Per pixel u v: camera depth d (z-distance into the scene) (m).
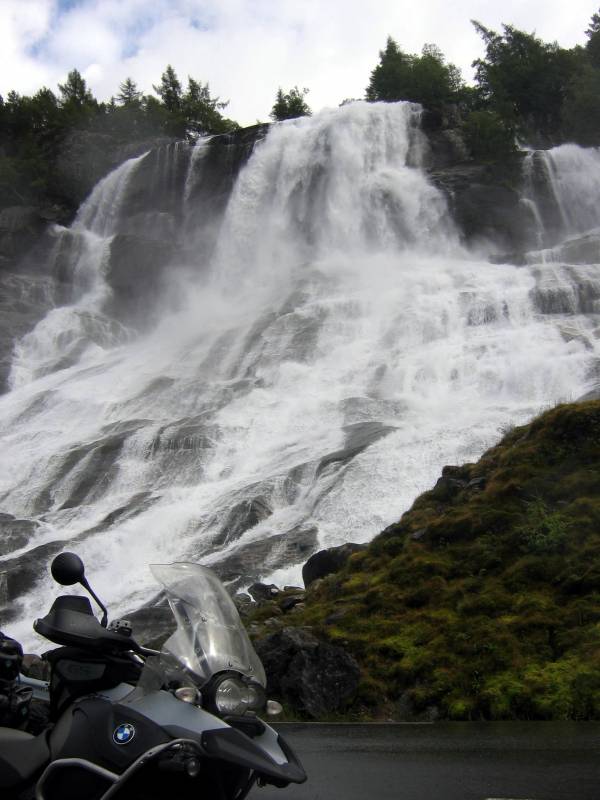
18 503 30.17
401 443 26.94
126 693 4.59
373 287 45.25
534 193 56.25
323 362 38.75
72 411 38.41
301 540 22.66
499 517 13.01
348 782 6.42
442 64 84.38
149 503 27.36
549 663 9.86
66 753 4.39
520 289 39.88
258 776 4.59
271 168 60.91
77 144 76.00
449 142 60.44
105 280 59.66
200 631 4.55
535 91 73.44
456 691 9.77
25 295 58.19
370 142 58.72
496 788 5.93
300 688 10.04
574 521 12.20
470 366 33.53
